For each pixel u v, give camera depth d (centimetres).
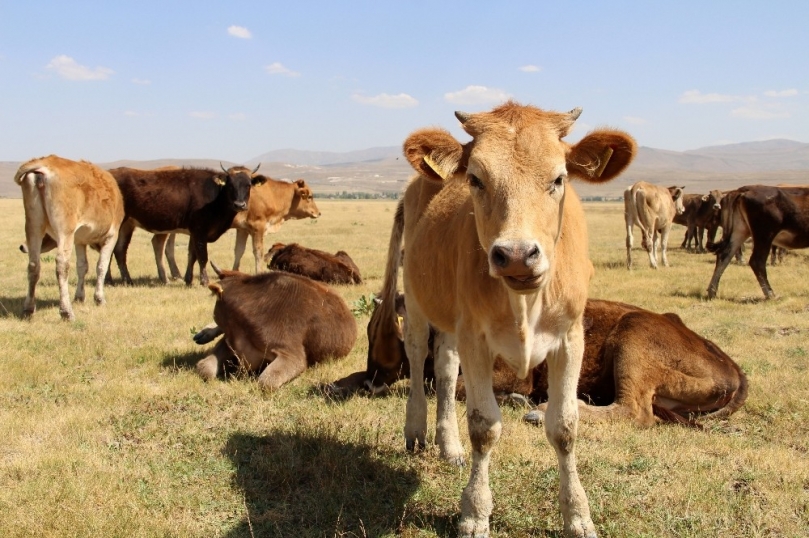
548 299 426
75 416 664
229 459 576
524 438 616
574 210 466
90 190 1185
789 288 1526
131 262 2011
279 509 495
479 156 394
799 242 1395
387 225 4116
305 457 577
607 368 686
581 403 665
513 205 376
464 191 522
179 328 1062
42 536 438
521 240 356
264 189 1862
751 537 454
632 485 525
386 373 775
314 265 1595
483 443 443
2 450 588
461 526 447
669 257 2306
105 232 1252
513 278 365
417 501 505
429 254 538
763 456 580
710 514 481
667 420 669
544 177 384
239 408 707
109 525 455
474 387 448
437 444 589
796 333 1056
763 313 1221
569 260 431
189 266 1625
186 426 653
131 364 866
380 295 805
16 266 1864
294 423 657
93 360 886
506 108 425
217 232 1641
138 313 1173
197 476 544
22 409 687
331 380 809
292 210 2009
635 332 671
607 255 2314
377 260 2133
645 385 660
